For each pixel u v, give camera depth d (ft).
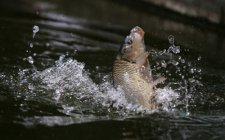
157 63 65.41
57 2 130.41
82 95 52.01
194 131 43.57
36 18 105.40
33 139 39.81
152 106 48.93
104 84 55.93
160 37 81.30
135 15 109.50
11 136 40.22
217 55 72.49
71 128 42.70
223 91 56.13
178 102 51.49
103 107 48.93
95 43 82.28
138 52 49.47
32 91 52.39
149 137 41.47
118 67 50.39
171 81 58.75
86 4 126.41
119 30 95.45
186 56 68.90
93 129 42.73
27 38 82.64
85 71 61.87
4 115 44.93
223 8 90.63
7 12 110.83
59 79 56.13
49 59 68.28
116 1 126.21
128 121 45.29
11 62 64.54
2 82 54.75
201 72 63.16
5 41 79.20
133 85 49.42
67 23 101.50
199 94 54.60
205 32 89.61
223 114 48.85
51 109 47.55
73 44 80.43
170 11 105.29
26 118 44.60
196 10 97.14
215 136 42.45
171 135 42.24
